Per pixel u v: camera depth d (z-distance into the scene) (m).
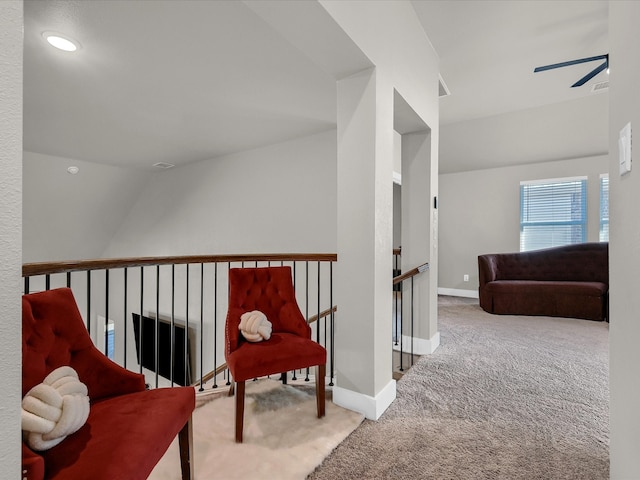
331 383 2.52
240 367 1.69
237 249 5.21
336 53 1.83
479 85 3.85
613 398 0.96
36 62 2.51
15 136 0.57
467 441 1.73
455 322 4.25
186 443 1.33
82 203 5.92
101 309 7.02
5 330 0.57
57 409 0.91
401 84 2.37
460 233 6.31
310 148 4.39
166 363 6.20
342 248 2.10
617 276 0.91
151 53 2.42
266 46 2.36
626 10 0.84
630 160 0.81
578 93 4.05
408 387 2.37
